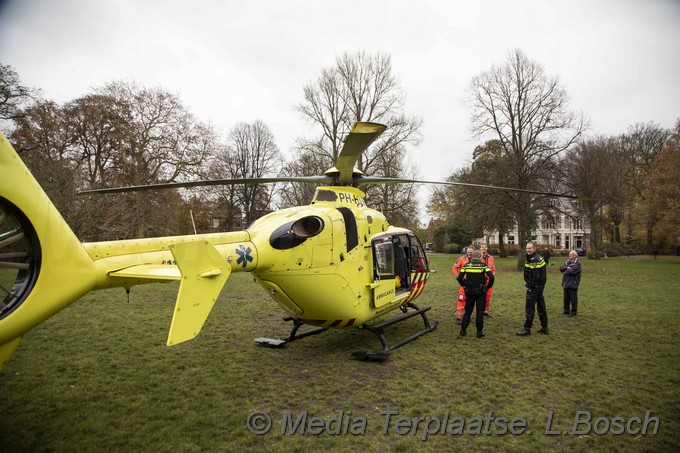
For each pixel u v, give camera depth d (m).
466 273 7.61
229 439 3.92
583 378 5.53
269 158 34.88
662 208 29.94
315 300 5.75
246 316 9.44
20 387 5.19
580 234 56.81
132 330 8.00
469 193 25.06
